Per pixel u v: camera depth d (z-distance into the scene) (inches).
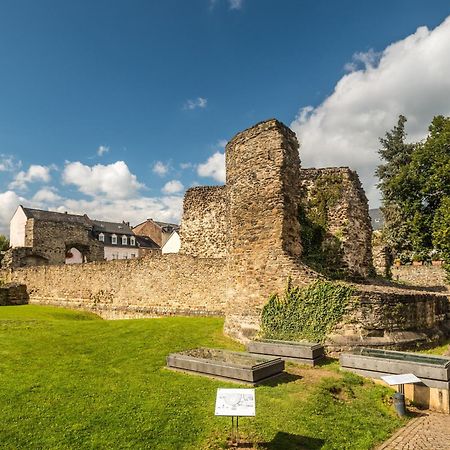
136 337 553.3
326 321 485.4
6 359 437.1
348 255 625.6
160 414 295.6
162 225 2837.1
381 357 407.8
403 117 1519.4
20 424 277.6
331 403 333.7
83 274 1080.2
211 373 382.0
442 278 1065.5
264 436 269.3
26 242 1588.3
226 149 638.5
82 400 321.1
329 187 650.2
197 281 845.8
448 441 286.8
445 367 358.3
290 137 574.6
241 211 569.9
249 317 535.5
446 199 1035.3
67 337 551.8
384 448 276.2
